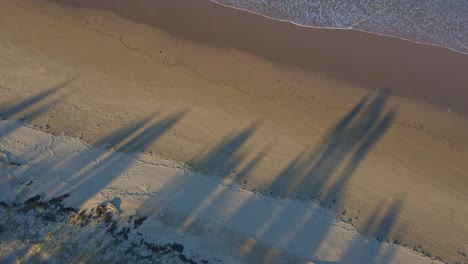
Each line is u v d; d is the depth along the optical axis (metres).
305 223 13.34
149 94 16.62
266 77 17.91
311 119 16.52
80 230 12.31
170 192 13.62
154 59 18.05
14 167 13.59
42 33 18.53
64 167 13.88
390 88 17.89
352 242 13.05
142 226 12.60
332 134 16.08
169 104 16.36
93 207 12.89
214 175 14.30
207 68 17.98
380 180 14.82
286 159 15.08
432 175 15.18
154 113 15.97
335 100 17.33
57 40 18.31
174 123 15.73
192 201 13.47
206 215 13.13
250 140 15.52
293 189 14.24
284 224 13.23
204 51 18.69
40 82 16.52
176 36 19.16
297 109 16.83
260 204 13.66
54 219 12.51
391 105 17.30
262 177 14.45
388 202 14.24
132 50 18.31
